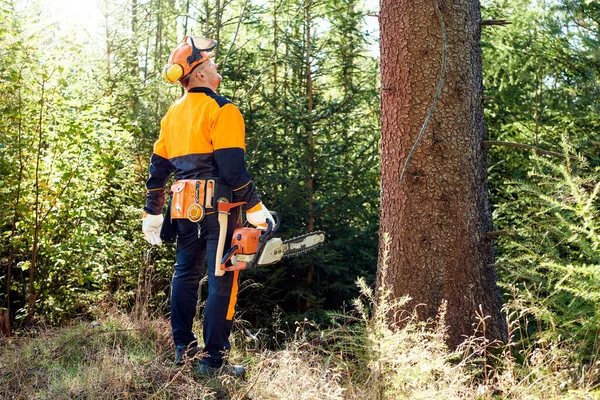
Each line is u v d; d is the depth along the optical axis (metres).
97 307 4.23
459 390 2.65
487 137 7.73
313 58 8.30
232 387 2.83
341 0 8.49
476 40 3.56
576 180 3.05
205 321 2.97
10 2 6.30
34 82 5.91
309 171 7.90
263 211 2.91
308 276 8.09
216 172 2.96
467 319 3.45
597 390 2.54
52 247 6.20
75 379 2.80
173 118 3.08
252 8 8.66
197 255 3.13
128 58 10.23
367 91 8.35
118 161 6.55
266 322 7.43
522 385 2.76
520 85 7.76
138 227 7.58
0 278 6.51
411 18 3.47
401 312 3.50
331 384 2.64
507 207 5.07
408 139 3.51
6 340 3.62
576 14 6.81
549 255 3.22
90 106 6.60
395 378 2.59
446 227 3.46
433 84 3.46
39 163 6.12
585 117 6.39
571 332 2.93
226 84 8.27
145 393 2.75
